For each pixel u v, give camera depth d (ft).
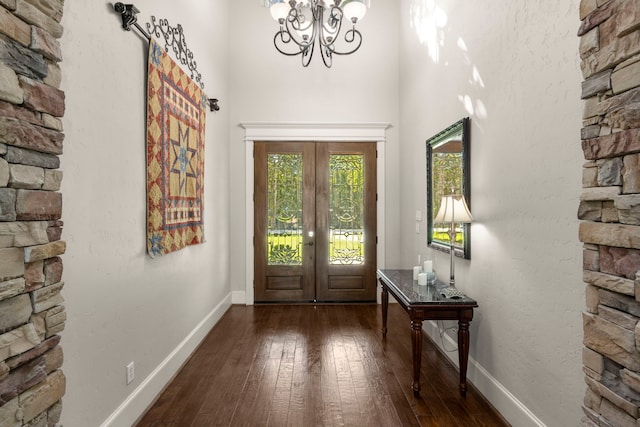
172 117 8.20
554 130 5.29
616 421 3.04
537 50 5.68
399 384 7.96
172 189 8.20
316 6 8.69
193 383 8.04
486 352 7.37
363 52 14.87
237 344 10.38
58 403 3.51
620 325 3.00
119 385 6.14
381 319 12.82
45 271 3.34
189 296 9.64
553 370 5.32
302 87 14.80
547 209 5.46
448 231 9.27
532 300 5.83
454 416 6.73
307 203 14.90
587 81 3.33
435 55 10.33
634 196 2.84
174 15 8.64
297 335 11.13
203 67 10.94
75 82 5.00
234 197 14.74
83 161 5.18
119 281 6.17
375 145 14.93
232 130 14.71
